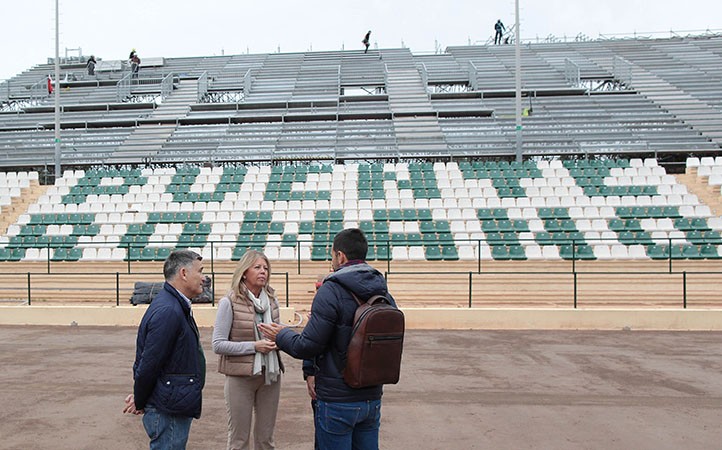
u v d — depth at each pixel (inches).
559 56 1446.9
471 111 1069.8
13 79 1481.3
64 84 1369.3
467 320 463.5
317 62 1481.3
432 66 1387.8
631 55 1425.9
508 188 773.9
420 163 865.5
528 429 232.5
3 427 233.9
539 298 547.5
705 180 780.0
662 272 530.3
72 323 476.1
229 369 169.2
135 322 477.4
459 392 284.7
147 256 639.8
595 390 288.0
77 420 242.7
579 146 907.4
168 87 1264.8
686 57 1389.0
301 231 694.5
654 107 1055.0
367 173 844.0
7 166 951.0
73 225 714.8
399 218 720.3
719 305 519.5
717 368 332.2
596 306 516.1
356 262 149.5
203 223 710.5
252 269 176.4
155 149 962.1
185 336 145.1
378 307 139.5
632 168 810.2
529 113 1036.5
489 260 605.6
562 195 762.2
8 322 479.2
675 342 406.6
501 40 1676.9
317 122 1055.0
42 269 620.1
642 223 682.2
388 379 140.4
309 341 138.8
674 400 271.1
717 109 1031.6
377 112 1068.5
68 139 1008.9
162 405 142.6
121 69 1501.0
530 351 378.9
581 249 621.9
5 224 745.0
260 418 176.6
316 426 146.9
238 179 838.5
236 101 1208.2
